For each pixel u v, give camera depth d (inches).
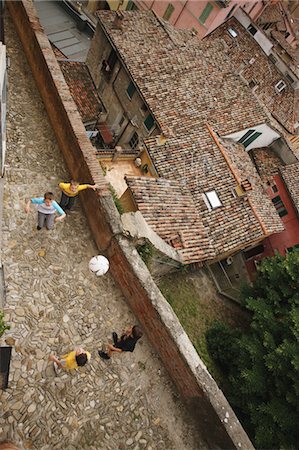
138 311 331.3
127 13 822.5
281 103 1117.1
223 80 832.9
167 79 772.0
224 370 583.5
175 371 314.2
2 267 306.2
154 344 327.3
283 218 823.1
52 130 402.9
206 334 616.1
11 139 373.7
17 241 322.3
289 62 1157.1
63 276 327.0
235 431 286.8
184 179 673.0
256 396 490.0
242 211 673.0
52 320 305.1
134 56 768.9
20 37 448.5
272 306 597.0
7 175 350.0
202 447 308.3
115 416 292.0
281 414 445.1
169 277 646.5
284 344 472.7
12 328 287.1
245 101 828.6
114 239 328.5
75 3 1231.5
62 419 273.7
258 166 918.4
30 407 266.8
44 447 259.3
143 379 314.7
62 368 289.3
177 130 722.8
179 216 604.1
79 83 845.8
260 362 498.6
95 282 336.5
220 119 780.6
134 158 726.5
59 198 362.6
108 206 333.1
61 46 1151.0
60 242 339.9
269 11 1465.3
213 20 1130.0
